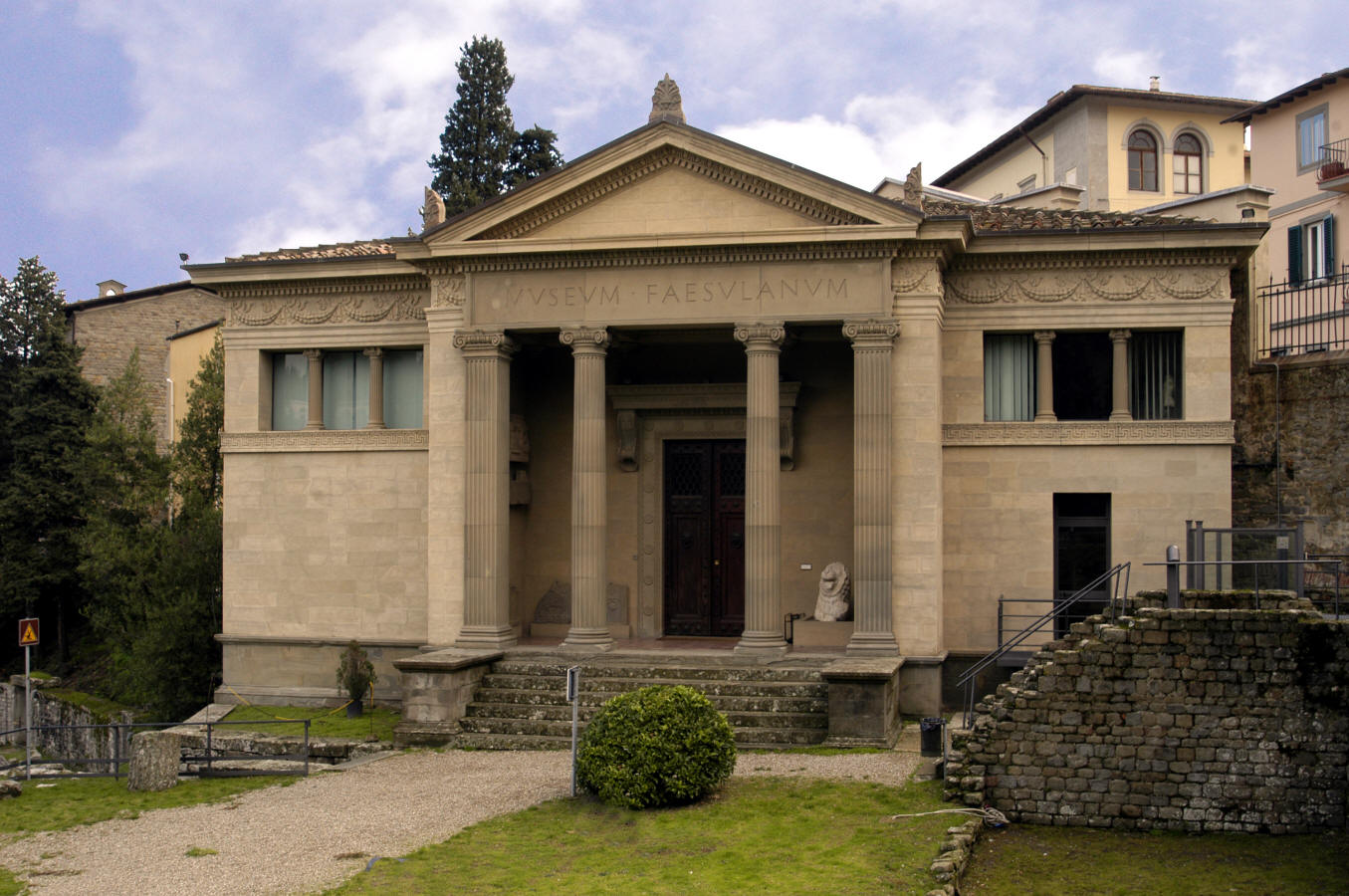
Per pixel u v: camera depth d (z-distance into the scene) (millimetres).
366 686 27656
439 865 15641
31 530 43812
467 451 26812
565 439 30266
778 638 25188
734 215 25797
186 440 40750
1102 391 27203
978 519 26609
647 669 24625
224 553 29703
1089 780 18078
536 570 30203
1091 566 26594
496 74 49625
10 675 44219
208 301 53188
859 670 21938
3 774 22859
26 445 44031
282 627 29266
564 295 26438
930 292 25109
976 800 18078
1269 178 40625
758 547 25234
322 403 29750
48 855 16812
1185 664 17891
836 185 24828
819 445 29031
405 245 27266
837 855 15625
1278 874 15836
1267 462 27969
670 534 30438
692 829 16906
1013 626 26328
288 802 19328
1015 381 27219
